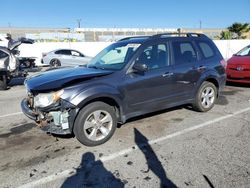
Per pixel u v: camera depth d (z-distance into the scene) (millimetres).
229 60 10000
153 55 5488
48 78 4848
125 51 5461
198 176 3732
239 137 5023
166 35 5926
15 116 6715
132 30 40312
